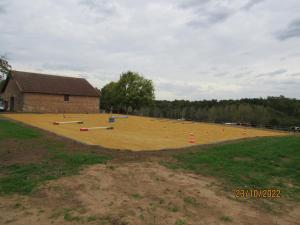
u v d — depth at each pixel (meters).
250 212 4.34
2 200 4.41
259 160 7.65
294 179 6.18
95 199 4.48
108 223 3.72
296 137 12.72
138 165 6.47
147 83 47.47
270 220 4.11
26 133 11.26
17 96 33.16
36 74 35.81
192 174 6.07
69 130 13.77
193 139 12.10
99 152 7.74
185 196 4.77
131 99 46.75
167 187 5.16
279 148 9.28
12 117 22.16
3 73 36.44
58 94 34.38
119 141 10.52
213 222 3.90
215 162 7.16
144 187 5.10
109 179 5.42
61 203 4.32
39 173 5.70
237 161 7.41
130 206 4.27
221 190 5.19
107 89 54.16
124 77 47.53
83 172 5.76
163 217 3.96
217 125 23.97
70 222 3.72
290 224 4.04
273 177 6.23
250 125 28.02
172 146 9.67
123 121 22.66
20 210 4.06
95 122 20.20
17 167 6.20
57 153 7.42
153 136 12.77
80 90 37.06
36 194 4.65
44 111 33.34
